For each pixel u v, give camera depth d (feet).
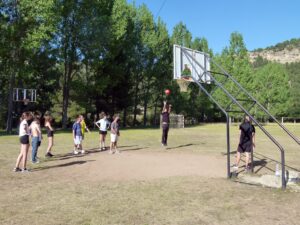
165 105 64.03
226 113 35.35
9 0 92.99
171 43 168.55
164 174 36.35
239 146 39.40
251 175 36.40
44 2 91.76
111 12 124.67
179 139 80.33
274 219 21.91
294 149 62.90
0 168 38.37
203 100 196.54
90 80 127.65
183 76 47.42
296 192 28.96
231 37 170.09
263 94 206.90
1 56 93.20
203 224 20.75
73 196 26.66
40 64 115.65
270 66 220.64
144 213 22.67
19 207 23.62
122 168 39.40
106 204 24.61
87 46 114.21
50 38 100.01
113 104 151.53
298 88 311.88
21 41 92.22
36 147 42.37
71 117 159.63
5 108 142.10
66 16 109.60
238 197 27.22
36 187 29.58
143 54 152.76
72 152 53.21
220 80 165.58
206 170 39.06
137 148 60.03
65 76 120.26
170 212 23.00
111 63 131.34
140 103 171.32
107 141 72.79
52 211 22.77
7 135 84.79
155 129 126.00
